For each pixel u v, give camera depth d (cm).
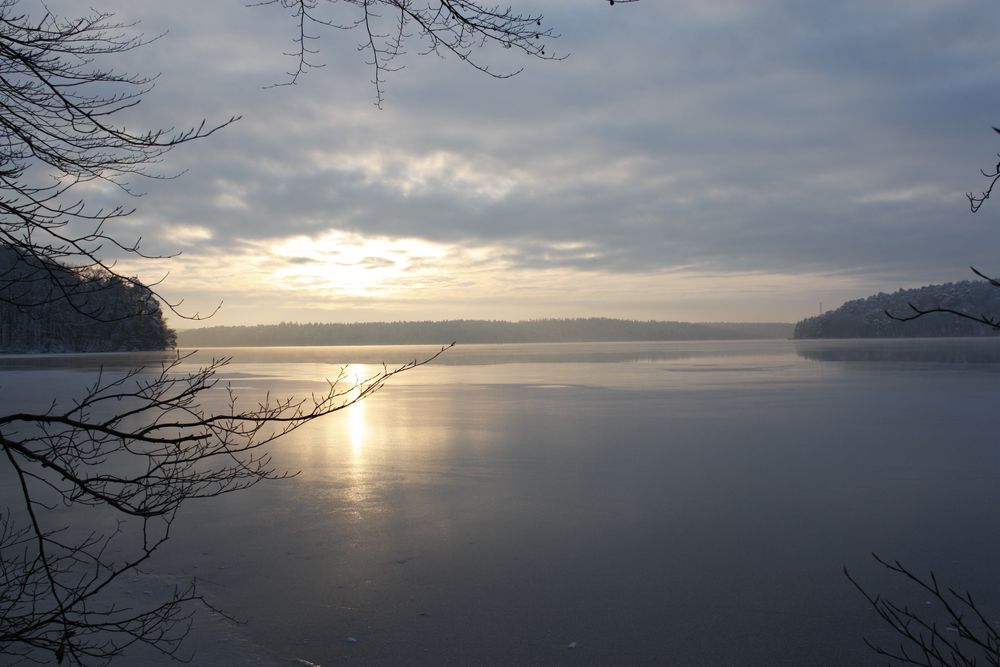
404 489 1052
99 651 534
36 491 1022
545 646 562
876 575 701
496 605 636
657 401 2291
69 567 713
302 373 4428
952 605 631
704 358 6266
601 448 1384
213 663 528
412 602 643
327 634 582
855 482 1076
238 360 7519
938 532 831
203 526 866
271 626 594
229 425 287
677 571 714
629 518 895
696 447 1386
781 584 682
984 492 1009
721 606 633
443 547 788
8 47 247
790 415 1873
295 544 800
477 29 266
